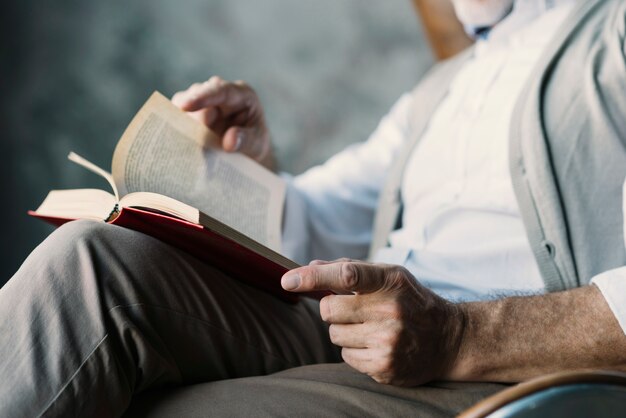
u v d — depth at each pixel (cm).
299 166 462
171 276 91
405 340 86
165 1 471
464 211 125
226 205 116
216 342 95
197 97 130
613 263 107
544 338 91
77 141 473
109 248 87
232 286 101
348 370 93
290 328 108
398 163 148
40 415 76
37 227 467
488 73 134
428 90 155
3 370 78
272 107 466
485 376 92
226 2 467
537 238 111
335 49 459
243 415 83
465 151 128
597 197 110
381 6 451
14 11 468
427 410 85
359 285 84
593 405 63
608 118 112
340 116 460
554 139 116
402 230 140
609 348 90
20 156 471
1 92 470
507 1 138
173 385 91
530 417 62
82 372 79
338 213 165
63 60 471
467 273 120
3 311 81
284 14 462
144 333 86
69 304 82
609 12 122
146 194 91
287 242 149
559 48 122
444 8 182
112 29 472
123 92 473
